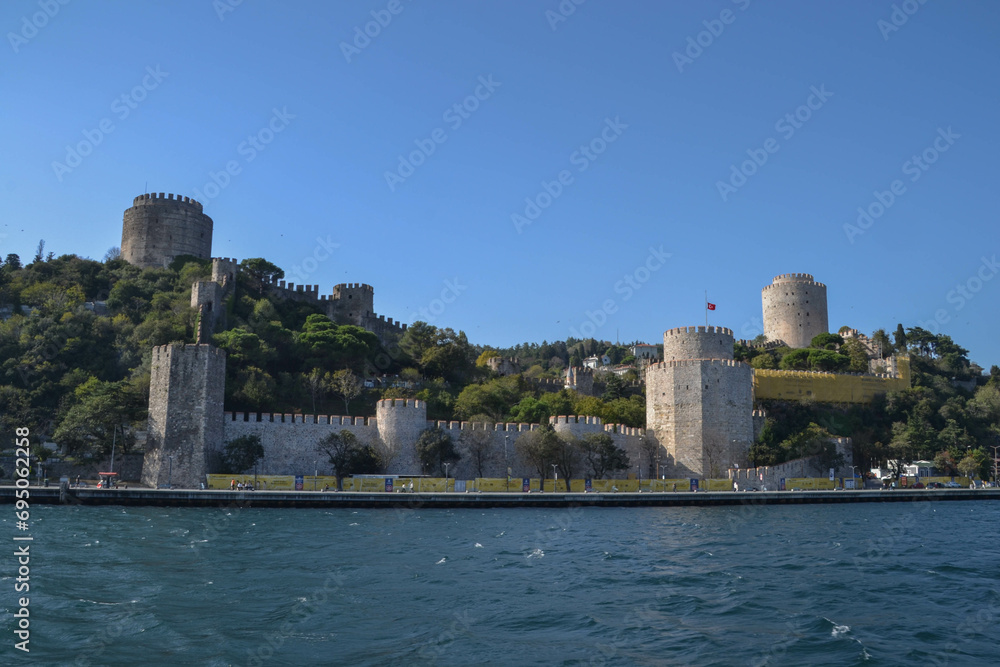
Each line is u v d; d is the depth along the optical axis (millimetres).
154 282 129250
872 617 32875
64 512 66188
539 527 61188
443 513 72312
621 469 98438
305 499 75312
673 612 33344
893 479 105438
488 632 30047
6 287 122812
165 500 74125
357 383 112000
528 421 108250
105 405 86125
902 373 127000
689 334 108188
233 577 38781
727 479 94750
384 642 28656
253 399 99188
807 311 154125
